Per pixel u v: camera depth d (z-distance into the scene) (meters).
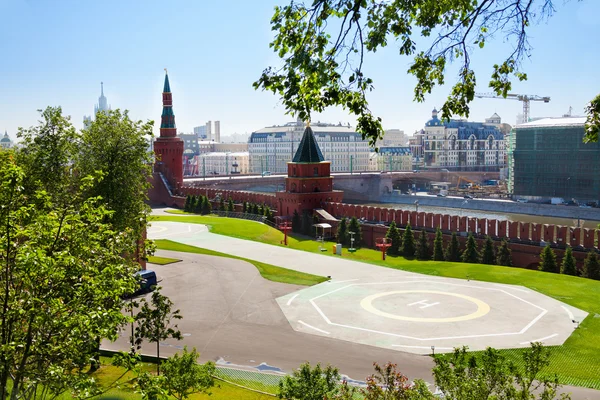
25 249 17.86
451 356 38.66
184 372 26.95
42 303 18.92
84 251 20.92
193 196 140.12
